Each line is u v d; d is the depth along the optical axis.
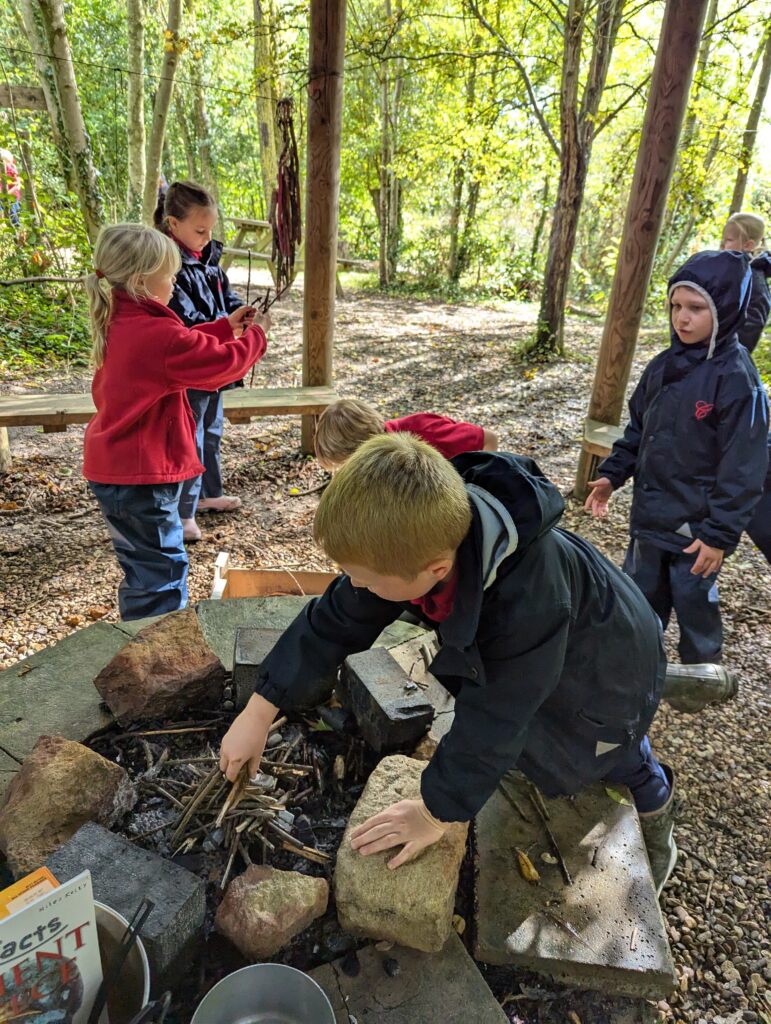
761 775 2.23
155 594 2.41
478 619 1.02
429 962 1.24
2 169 6.97
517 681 1.08
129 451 2.25
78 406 3.71
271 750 1.67
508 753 1.12
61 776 1.39
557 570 1.10
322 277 4.23
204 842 1.43
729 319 2.12
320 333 4.40
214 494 3.91
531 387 6.48
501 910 1.34
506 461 1.11
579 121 6.54
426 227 14.45
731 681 2.06
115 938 1.09
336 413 2.08
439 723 1.74
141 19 6.73
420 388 6.40
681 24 3.21
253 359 2.42
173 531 2.44
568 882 1.40
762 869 1.91
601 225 15.00
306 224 4.12
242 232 11.48
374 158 13.09
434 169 11.87
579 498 4.20
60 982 0.94
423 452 0.99
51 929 0.90
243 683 1.73
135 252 2.10
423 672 1.93
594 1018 1.26
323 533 0.99
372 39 7.56
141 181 7.45
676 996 1.55
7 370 5.87
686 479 2.26
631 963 1.25
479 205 14.12
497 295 13.42
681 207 8.56
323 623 1.32
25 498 3.90
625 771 1.58
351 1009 1.16
